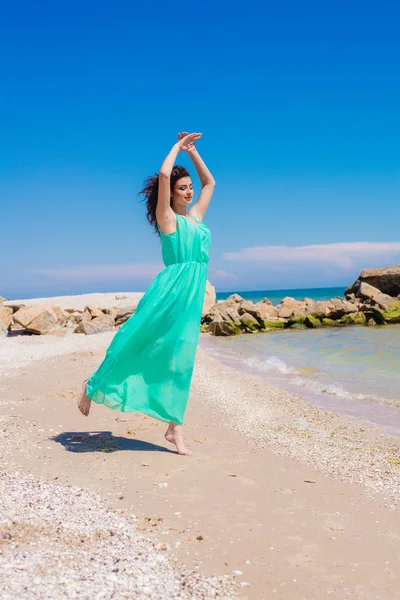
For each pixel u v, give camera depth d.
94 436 6.20
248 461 5.60
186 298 5.50
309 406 9.00
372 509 4.41
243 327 24.95
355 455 6.16
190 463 5.35
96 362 12.26
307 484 4.96
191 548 3.52
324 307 27.72
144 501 4.29
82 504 4.09
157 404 5.45
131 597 2.79
